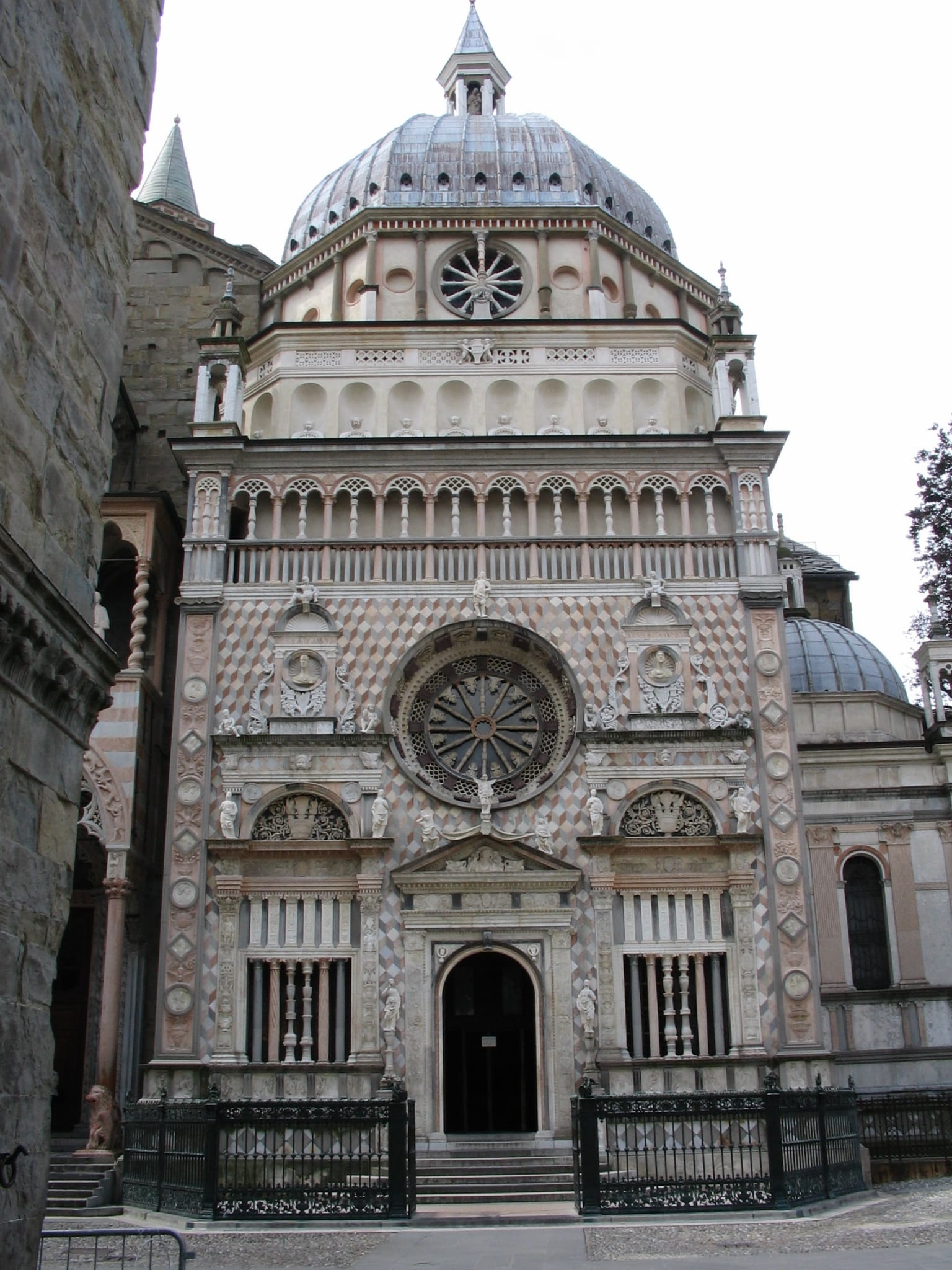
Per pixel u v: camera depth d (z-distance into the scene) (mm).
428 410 46000
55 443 13812
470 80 64500
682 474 42625
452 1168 33188
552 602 40812
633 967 37281
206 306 52562
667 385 46531
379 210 50812
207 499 41688
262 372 47750
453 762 39969
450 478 42531
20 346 12922
